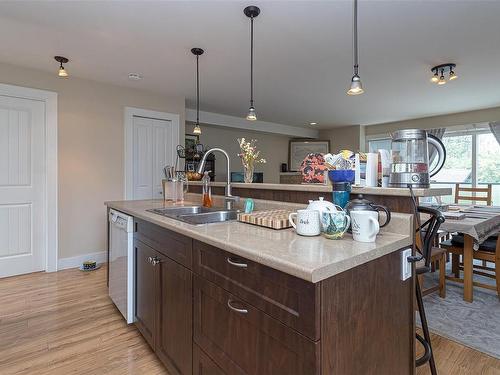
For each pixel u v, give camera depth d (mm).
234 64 3008
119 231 2172
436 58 2842
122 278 2107
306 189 1599
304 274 801
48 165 3248
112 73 3275
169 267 1534
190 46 2588
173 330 1501
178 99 4250
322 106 4797
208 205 2260
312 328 815
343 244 1082
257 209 1904
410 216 1210
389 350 1128
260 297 976
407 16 2098
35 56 2814
